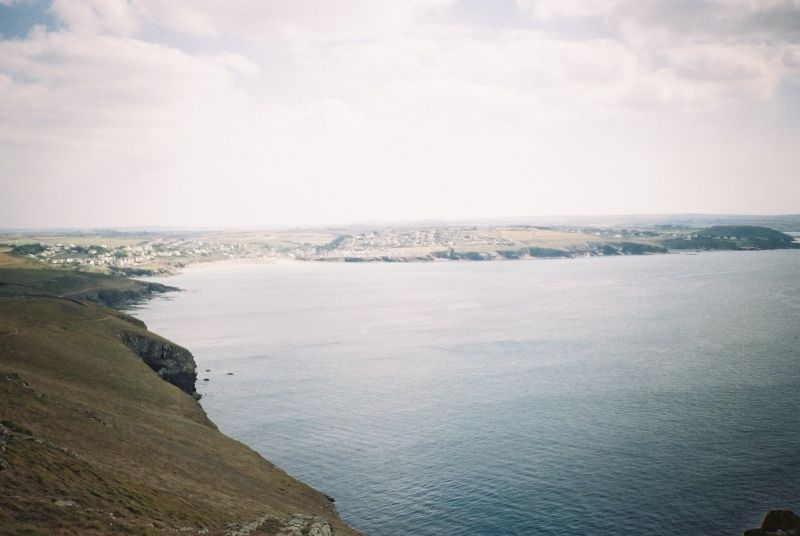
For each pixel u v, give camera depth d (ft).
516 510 213.87
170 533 119.85
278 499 193.36
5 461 126.31
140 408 261.24
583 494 222.48
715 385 355.15
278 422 328.29
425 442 288.10
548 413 321.73
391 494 232.32
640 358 445.37
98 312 480.64
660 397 337.72
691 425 287.89
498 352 502.38
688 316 642.22
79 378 279.28
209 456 217.56
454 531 201.77
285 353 541.34
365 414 338.54
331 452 280.10
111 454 166.40
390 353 525.75
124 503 127.34
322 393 389.60
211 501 155.33
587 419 307.58
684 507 207.92
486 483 237.45
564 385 378.73
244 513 153.89
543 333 586.45
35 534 97.45
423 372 442.09
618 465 246.47
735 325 567.18
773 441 260.83
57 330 369.91
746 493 215.10
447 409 341.00
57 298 501.56
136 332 431.43
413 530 203.62
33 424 167.02
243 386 415.03
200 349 569.23
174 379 409.28
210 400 378.32
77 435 172.14
